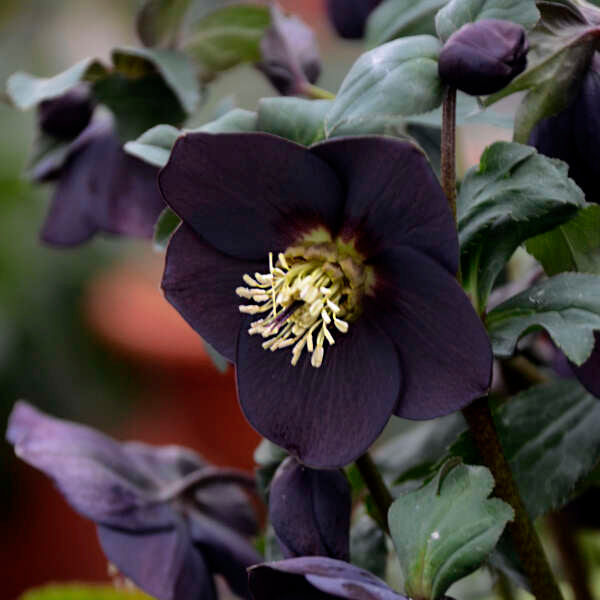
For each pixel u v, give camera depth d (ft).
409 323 1.61
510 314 1.63
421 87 1.58
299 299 1.66
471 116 1.77
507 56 1.56
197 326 1.65
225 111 1.93
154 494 1.92
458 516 1.59
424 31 1.89
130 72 1.94
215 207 1.62
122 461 1.93
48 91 1.89
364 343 1.63
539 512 1.75
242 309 1.63
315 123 1.68
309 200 1.61
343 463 1.63
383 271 1.61
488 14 1.60
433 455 1.88
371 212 1.59
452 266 1.56
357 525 1.84
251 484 1.94
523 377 1.90
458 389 1.59
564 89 1.66
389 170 1.55
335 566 1.56
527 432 1.78
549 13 1.65
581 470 1.75
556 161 1.62
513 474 1.77
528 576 1.67
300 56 1.95
